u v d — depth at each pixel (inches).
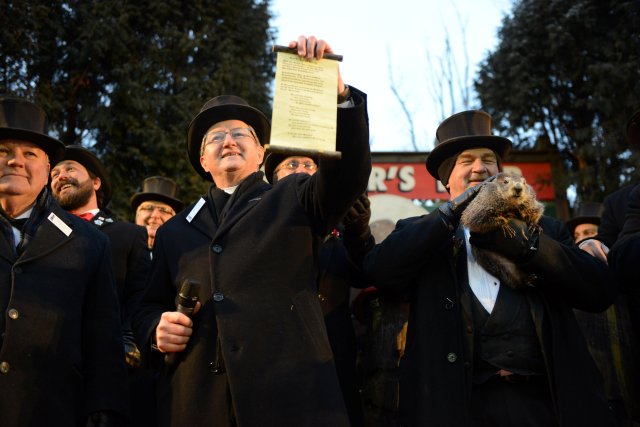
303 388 95.7
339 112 96.6
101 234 120.7
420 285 119.3
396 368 129.4
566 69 396.5
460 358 109.3
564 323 112.4
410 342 118.0
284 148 88.7
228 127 127.5
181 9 461.4
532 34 406.0
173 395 103.9
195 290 102.9
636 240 121.6
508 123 417.7
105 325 113.0
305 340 100.0
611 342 140.5
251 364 97.1
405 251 115.3
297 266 105.6
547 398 108.3
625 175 361.7
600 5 393.4
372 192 397.4
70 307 107.7
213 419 98.7
